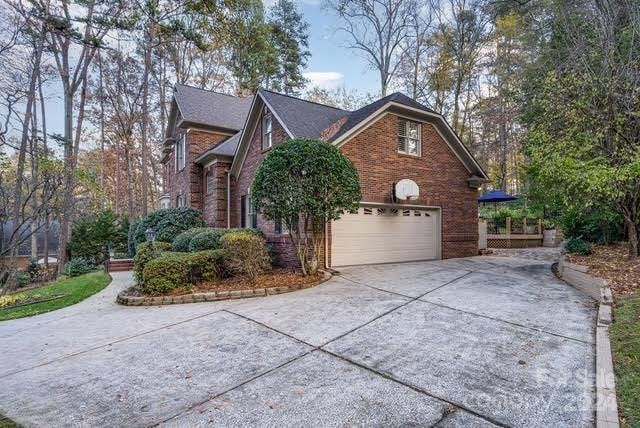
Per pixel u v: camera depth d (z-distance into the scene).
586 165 6.87
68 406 3.24
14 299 8.16
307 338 4.74
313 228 8.88
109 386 3.60
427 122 12.37
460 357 4.00
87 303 7.55
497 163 27.36
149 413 3.07
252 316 5.84
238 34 16.20
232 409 3.09
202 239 9.67
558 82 8.06
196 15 13.91
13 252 12.34
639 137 7.19
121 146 29.59
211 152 13.88
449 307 6.00
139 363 4.14
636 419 2.67
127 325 5.67
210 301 7.05
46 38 15.37
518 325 5.01
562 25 9.59
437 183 12.60
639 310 4.91
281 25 28.31
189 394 3.38
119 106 22.64
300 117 11.25
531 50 13.69
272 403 3.16
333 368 3.82
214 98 18.52
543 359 3.89
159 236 13.78
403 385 3.41
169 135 19.42
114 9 13.43
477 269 10.12
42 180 12.07
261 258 8.63
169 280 7.53
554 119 8.23
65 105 16.91
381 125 11.04
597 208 9.11
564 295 6.73
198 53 23.72
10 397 3.44
